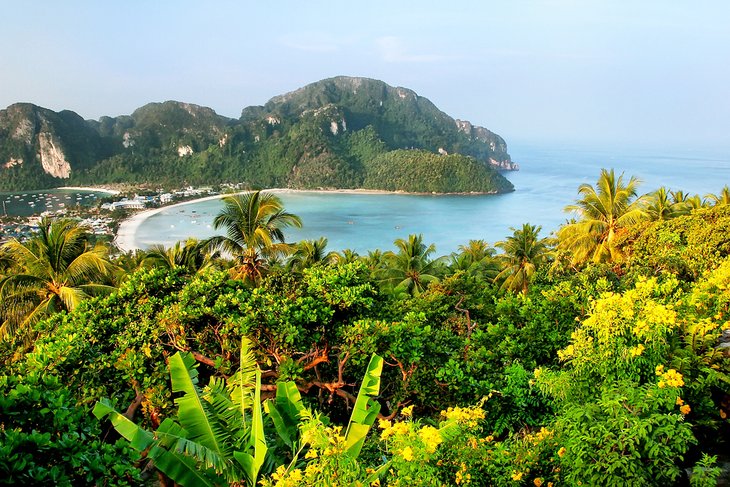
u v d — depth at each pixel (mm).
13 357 12945
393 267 32812
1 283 16266
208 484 5570
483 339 10422
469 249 44719
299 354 10164
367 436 7824
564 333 9570
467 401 8227
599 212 27219
